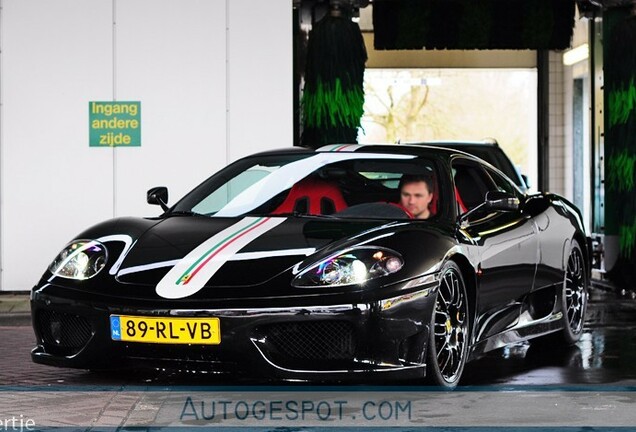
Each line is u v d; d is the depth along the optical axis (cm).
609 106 1070
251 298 498
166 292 511
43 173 1056
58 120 1056
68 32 1055
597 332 807
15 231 1055
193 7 1061
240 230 553
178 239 552
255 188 621
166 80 1061
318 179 612
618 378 598
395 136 1775
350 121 1038
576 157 1791
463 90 1781
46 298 539
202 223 574
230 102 1064
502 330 634
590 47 1167
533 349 722
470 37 1377
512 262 632
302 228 549
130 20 1056
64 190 1057
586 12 1170
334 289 500
